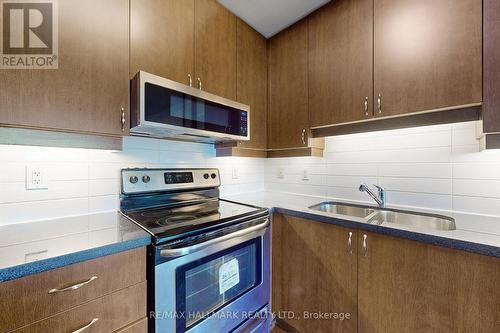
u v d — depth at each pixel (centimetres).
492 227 103
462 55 104
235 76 162
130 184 134
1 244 79
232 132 146
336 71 148
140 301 88
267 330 146
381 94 128
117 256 82
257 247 139
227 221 118
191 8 136
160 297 91
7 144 101
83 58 95
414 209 141
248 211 136
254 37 178
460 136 129
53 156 114
